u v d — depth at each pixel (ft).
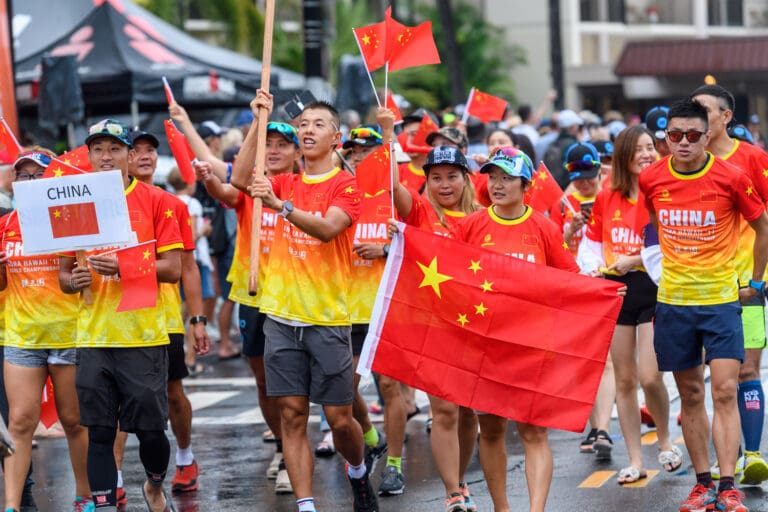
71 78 87.66
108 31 98.22
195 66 98.07
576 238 52.26
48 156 44.11
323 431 53.21
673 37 240.73
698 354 40.57
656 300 45.50
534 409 37.91
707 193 39.32
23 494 43.80
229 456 52.85
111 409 39.09
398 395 45.60
